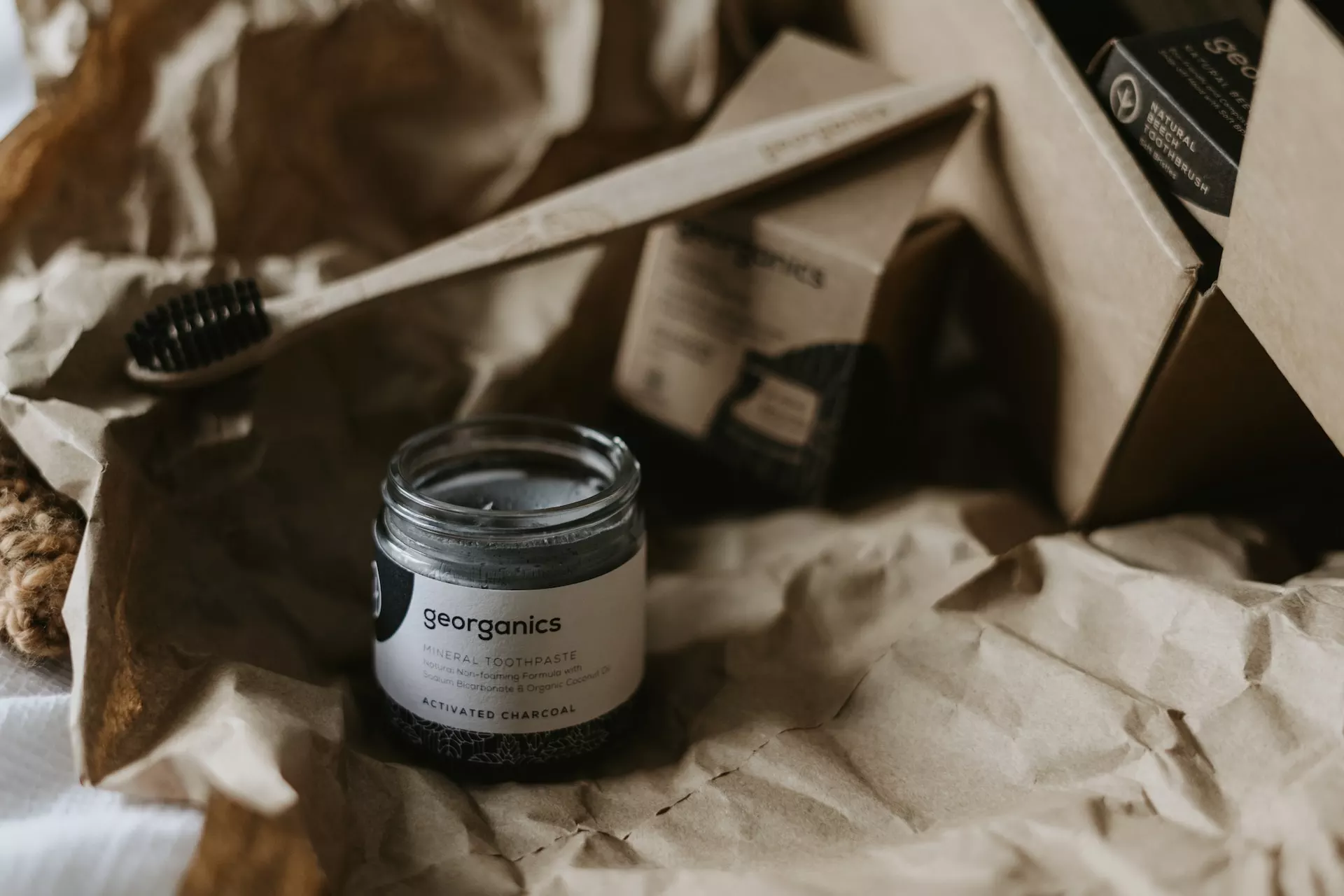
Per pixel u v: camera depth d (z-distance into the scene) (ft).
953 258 2.35
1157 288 1.78
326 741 1.63
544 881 1.54
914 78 2.38
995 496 2.19
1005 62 2.07
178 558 1.86
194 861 1.46
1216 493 2.18
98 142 2.06
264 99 2.16
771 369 2.18
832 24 2.59
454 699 1.72
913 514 2.12
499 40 2.36
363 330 2.23
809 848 1.56
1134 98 1.90
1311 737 1.51
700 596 2.04
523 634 1.68
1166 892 1.35
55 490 1.77
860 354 2.11
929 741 1.72
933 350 2.62
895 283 2.13
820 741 1.74
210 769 1.51
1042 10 2.29
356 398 2.20
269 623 1.92
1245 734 1.55
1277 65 1.45
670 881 1.49
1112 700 1.65
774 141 2.14
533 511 1.68
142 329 1.86
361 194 2.34
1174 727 1.60
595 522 1.70
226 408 1.98
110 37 2.04
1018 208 2.13
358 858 1.56
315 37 2.18
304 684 1.74
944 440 2.49
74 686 1.59
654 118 2.48
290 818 1.45
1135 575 1.82
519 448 1.97
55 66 2.00
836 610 1.99
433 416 2.26
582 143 2.43
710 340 2.24
